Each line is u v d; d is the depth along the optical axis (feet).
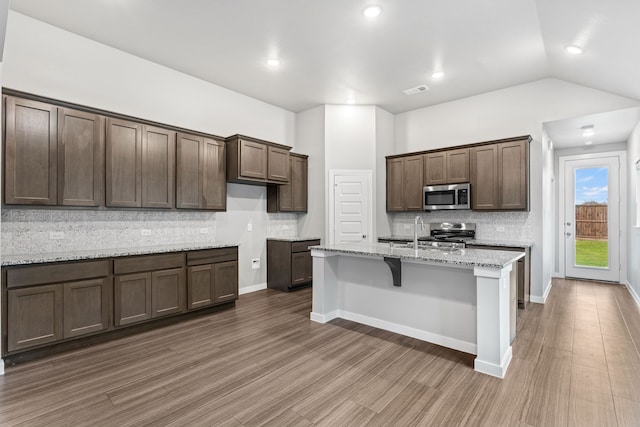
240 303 14.74
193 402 6.95
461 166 16.16
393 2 9.39
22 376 8.05
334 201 17.97
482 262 8.28
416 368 8.48
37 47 10.45
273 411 6.64
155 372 8.27
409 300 10.71
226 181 14.90
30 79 10.34
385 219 18.89
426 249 11.46
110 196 10.96
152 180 12.09
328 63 13.29
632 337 10.48
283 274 17.08
